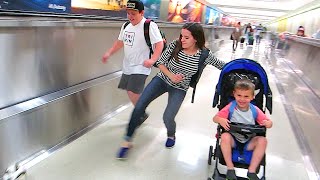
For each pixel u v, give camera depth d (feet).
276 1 48.42
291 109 15.33
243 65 8.07
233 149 7.20
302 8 57.93
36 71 8.79
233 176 6.64
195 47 8.45
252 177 6.58
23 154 8.02
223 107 8.04
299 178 8.50
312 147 9.91
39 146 8.61
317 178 8.51
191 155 9.45
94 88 11.35
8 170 7.36
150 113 13.39
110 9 16.42
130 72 9.87
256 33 59.26
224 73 8.08
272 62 32.78
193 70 8.67
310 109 11.51
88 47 11.57
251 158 6.95
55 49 9.56
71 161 8.55
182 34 8.25
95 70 12.38
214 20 68.64
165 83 9.17
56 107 9.19
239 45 56.03
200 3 51.85
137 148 9.68
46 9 10.47
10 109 7.66
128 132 8.87
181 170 8.48
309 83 14.80
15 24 7.30
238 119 7.37
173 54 8.62
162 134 11.03
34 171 7.88
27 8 9.33
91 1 14.26
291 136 11.68
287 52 30.07
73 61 10.68
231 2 56.24
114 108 13.17
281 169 8.96
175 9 38.06
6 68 7.66
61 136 9.59
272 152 10.10
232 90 7.89
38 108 8.38
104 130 11.05
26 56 8.31
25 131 7.97
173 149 9.80
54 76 9.70
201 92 18.08
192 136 11.00
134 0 8.98
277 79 23.52
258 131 6.92
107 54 10.46
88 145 9.68
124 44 9.74
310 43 15.69
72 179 7.66
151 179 7.91
